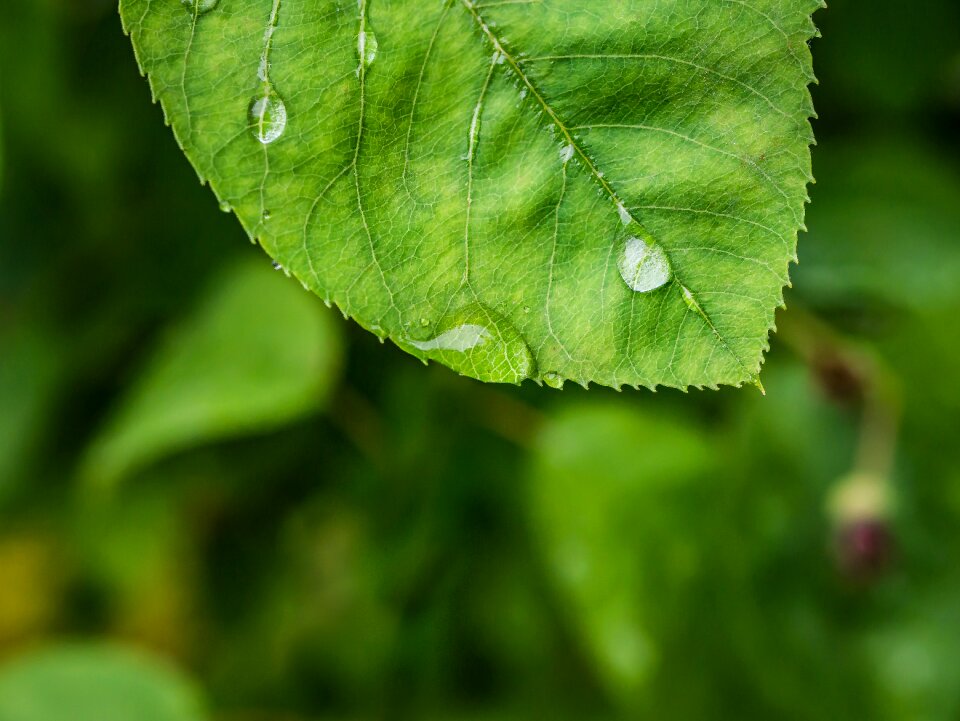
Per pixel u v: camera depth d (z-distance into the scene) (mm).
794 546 284
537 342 183
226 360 283
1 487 334
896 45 300
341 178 181
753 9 178
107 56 323
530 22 180
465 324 183
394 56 180
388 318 182
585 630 264
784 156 179
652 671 263
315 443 328
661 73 180
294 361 275
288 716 354
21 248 337
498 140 182
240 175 180
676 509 275
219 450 331
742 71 179
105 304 342
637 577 268
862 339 288
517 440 293
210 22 179
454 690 330
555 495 275
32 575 375
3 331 338
